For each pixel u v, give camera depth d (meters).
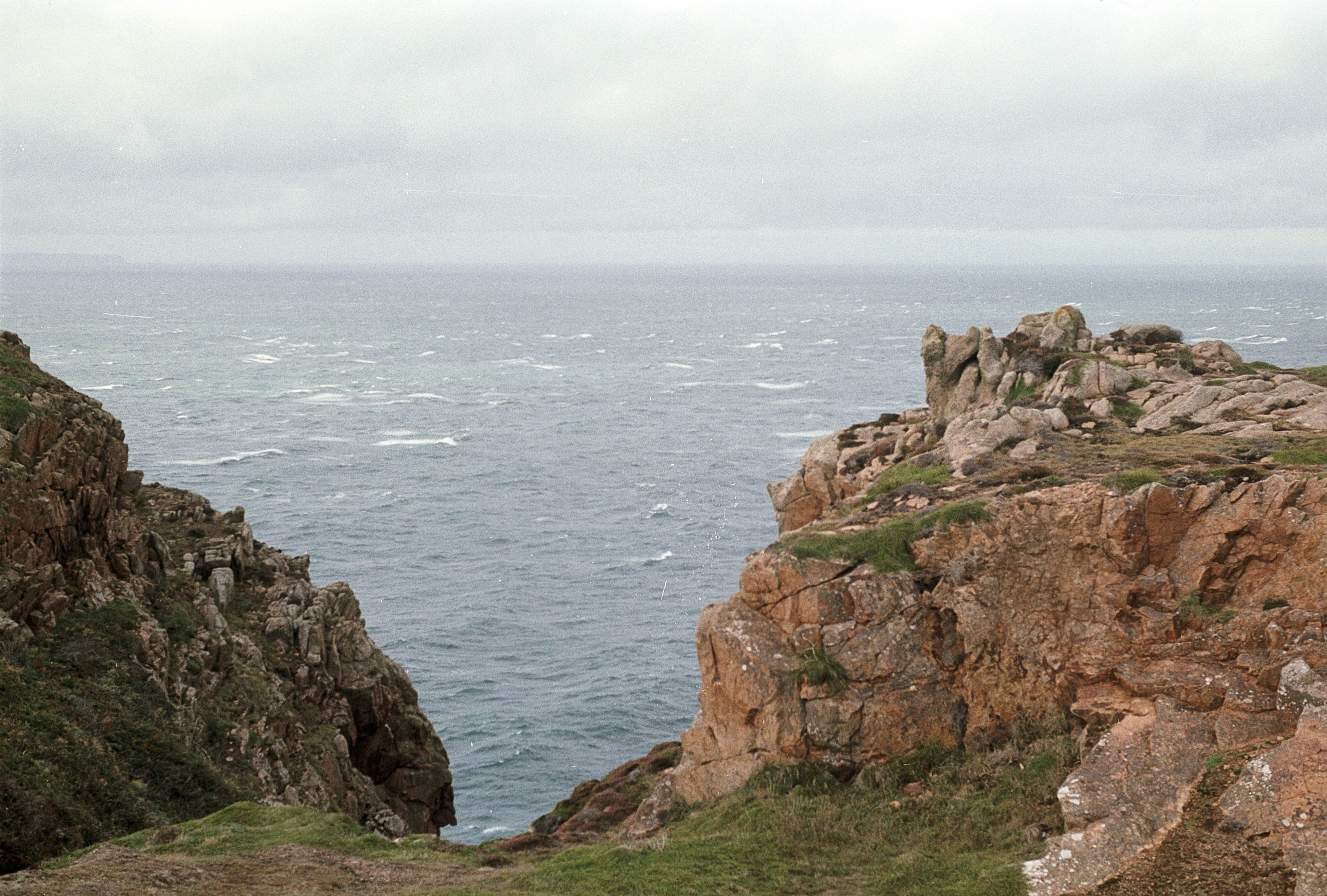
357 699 36.16
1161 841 14.30
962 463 26.48
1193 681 17.09
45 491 29.17
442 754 39.56
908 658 20.03
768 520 116.31
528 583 94.75
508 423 176.50
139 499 39.88
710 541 108.44
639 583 95.25
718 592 93.19
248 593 37.03
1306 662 16.44
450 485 131.12
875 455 32.91
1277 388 29.94
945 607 20.27
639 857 17.28
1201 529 19.58
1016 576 20.12
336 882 17.23
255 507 118.31
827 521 24.19
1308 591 18.42
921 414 36.47
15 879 16.83
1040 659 19.39
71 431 31.62
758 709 19.98
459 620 84.94
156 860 18.14
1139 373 32.50
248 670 32.22
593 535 110.38
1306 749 14.90
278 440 155.25
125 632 29.08
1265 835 13.94
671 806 20.89
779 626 20.91
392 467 140.38
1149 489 19.86
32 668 26.03
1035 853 14.92
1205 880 13.44
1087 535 20.05
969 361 34.72
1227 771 15.20
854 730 19.47
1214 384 30.73
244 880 17.25
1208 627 18.25
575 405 195.88
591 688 72.25
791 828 17.59
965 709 19.69
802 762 19.47
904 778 18.84
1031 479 23.53
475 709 69.06
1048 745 18.00
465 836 54.56
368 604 88.56
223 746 28.23
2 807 21.14
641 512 119.06
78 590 29.53
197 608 33.00
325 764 31.84
